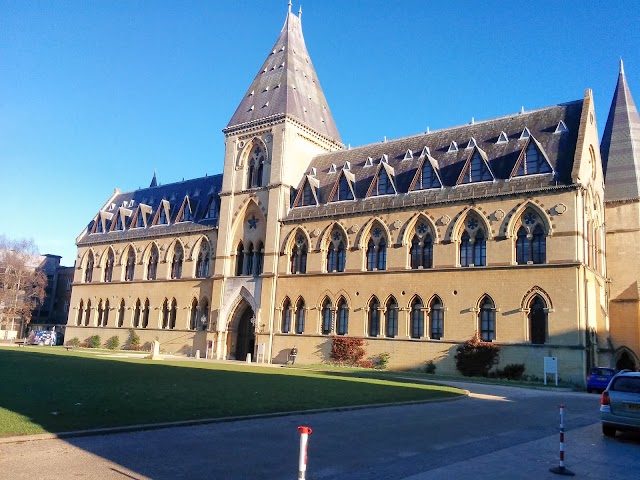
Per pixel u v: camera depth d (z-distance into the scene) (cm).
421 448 1387
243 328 5897
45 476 999
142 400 1886
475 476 1128
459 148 4788
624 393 1634
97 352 5734
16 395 1866
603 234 4656
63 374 2709
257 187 5862
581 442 1568
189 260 6494
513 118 4712
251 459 1198
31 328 9950
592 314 3978
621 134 4991
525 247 4047
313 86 6631
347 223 5044
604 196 4822
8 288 10000
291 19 6862
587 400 2773
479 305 4150
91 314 7512
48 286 10994
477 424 1814
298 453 1272
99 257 7644
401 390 2689
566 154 4100
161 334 6550
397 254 4653
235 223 5972
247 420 1678
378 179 5034
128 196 8375
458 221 4356
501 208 4162
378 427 1666
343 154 5816
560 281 3812
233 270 5934
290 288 5325
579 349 3662
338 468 1156
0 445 1214
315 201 5434
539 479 1134
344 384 2873
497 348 3969
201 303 6222
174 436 1396
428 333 4369
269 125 5897
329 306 5053
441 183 4584
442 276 4356
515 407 2342
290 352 5153
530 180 4109
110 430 1388
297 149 5894
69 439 1302
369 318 4750
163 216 7144
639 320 4456
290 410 1853
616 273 4659
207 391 2239
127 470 1064
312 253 5231
